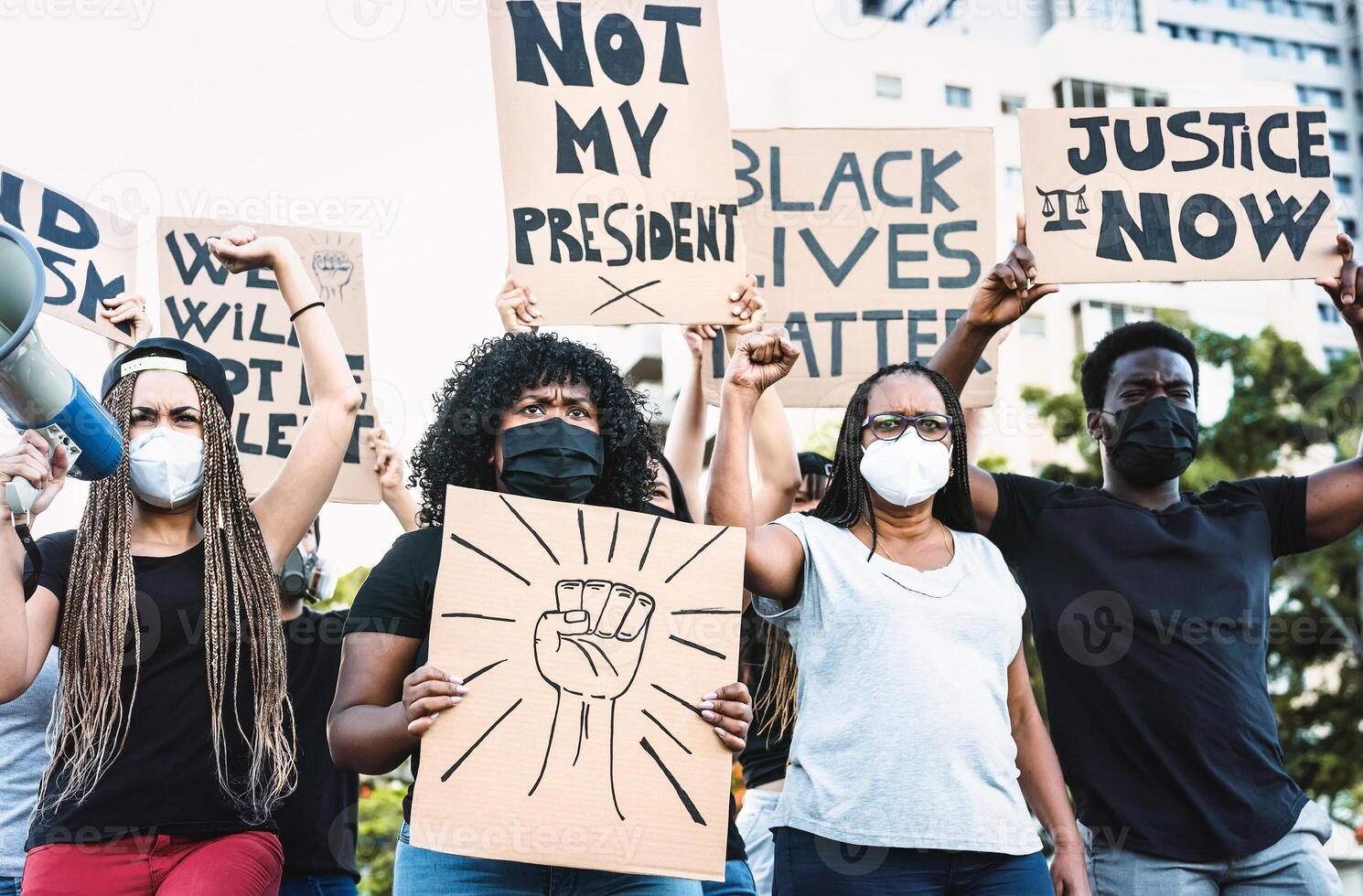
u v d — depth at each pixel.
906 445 3.46
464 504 3.14
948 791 3.18
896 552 3.53
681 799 3.03
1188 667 3.74
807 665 3.41
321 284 4.84
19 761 3.66
